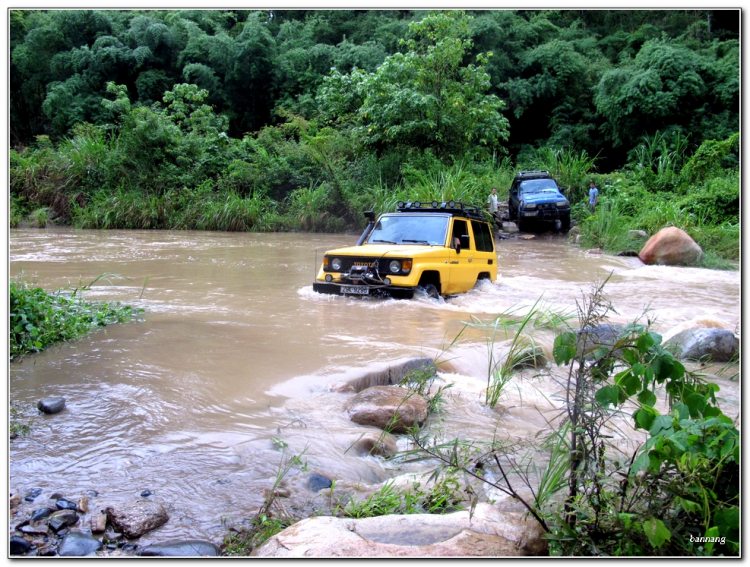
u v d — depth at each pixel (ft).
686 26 134.92
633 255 50.39
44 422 11.94
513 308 25.71
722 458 7.30
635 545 7.73
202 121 91.86
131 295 26.71
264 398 13.79
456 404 14.47
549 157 88.17
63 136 106.93
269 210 76.84
